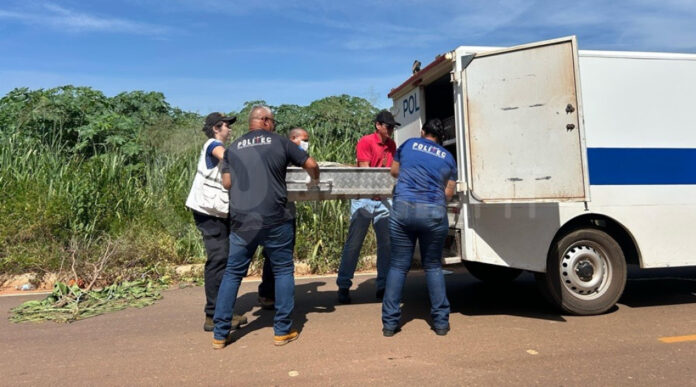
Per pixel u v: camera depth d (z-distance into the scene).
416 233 4.46
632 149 5.15
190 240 7.77
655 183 5.19
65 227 7.40
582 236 5.05
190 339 4.45
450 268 6.22
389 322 4.45
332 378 3.53
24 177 7.93
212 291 4.67
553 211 4.93
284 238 4.21
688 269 7.84
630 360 3.82
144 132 10.09
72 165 8.56
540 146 4.52
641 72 5.23
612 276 5.12
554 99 4.46
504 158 4.64
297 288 6.55
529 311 5.32
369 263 7.88
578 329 4.62
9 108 9.71
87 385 3.48
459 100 4.88
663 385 3.37
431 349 4.10
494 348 4.11
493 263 4.89
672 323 4.80
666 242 5.19
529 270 4.90
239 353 4.07
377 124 5.77
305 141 5.62
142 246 7.18
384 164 5.85
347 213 8.14
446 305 4.52
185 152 9.65
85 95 10.20
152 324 4.94
